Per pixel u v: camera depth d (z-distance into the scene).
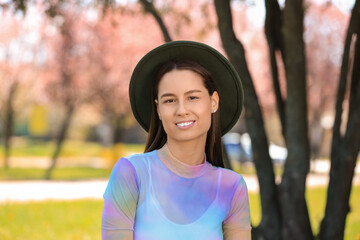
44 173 22.05
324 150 39.19
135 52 21.20
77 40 20.41
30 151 38.25
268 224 4.75
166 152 1.99
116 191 1.89
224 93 2.16
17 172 22.09
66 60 20.70
